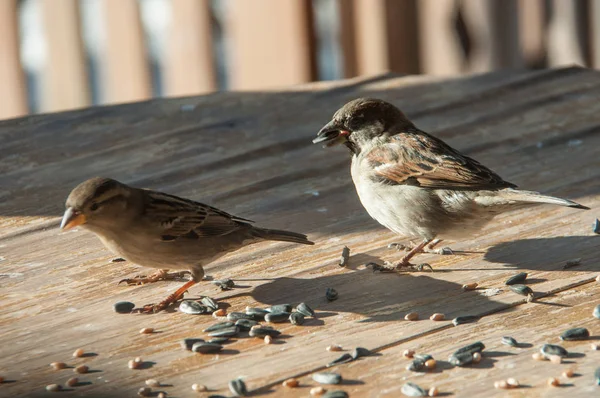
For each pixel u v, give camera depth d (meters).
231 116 14.02
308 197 11.61
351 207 11.39
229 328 8.52
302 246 10.37
